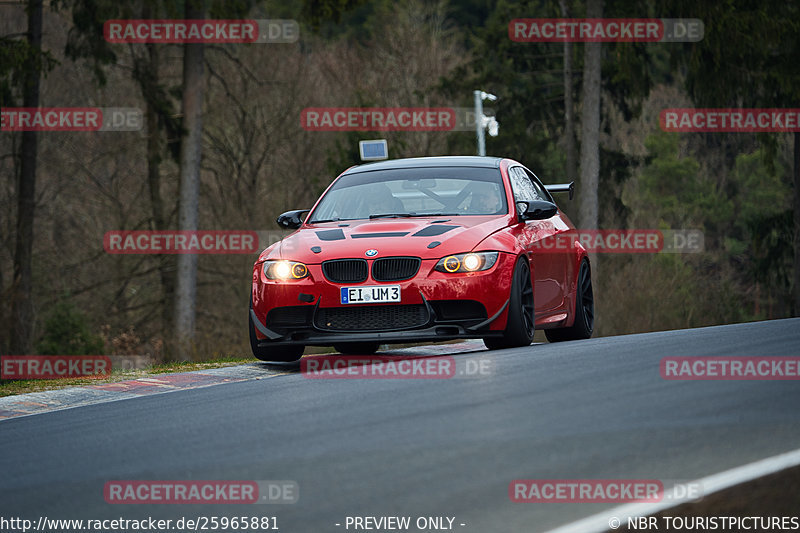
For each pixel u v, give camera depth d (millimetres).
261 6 105312
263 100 121562
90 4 92188
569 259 35000
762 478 12219
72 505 14062
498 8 128375
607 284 122375
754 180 171250
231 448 16688
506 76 127438
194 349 84312
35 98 96375
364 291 27906
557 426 16156
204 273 115375
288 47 124500
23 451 18484
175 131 95375
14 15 116938
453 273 27922
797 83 94062
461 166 33531
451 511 12125
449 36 148375
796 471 12391
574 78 124312
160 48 112062
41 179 114875
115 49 102188
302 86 124375
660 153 171750
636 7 102250
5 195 111875
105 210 115750
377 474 14055
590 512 11602
